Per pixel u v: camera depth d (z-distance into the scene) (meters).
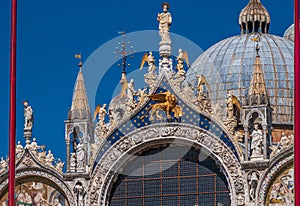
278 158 98.81
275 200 98.69
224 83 121.06
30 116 106.56
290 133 114.44
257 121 100.88
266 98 100.69
